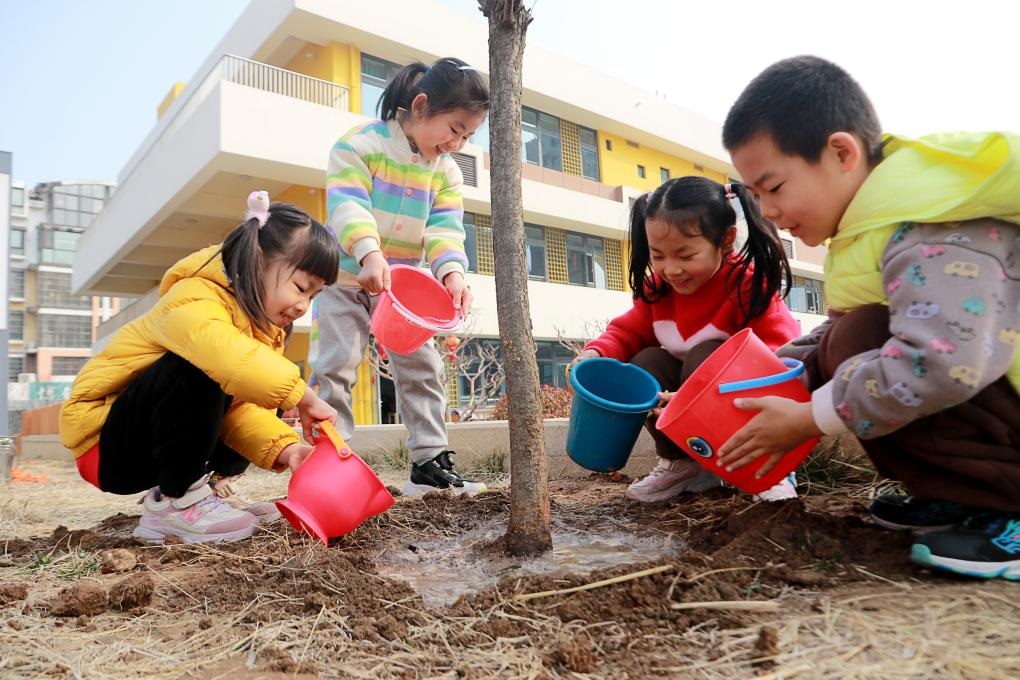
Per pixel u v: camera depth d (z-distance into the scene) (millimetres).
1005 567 1443
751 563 1619
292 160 10805
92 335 40719
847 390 1529
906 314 1445
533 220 15930
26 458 9477
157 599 1605
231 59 10938
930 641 1188
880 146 1668
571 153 17406
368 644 1312
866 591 1447
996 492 1502
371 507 2111
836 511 2131
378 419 11930
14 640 1360
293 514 1993
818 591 1465
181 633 1399
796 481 2557
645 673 1147
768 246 2350
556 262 16531
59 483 4848
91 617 1501
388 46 13023
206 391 2180
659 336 2703
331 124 11234
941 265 1420
